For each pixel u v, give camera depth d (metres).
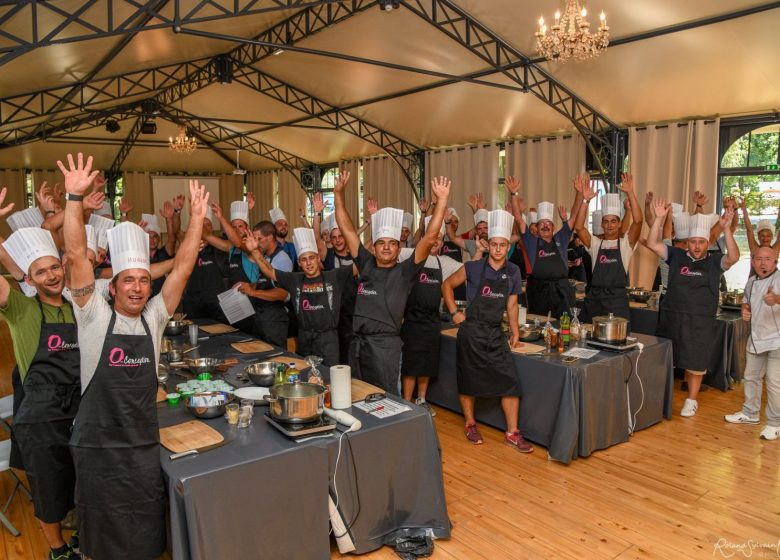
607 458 3.78
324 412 2.53
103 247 3.73
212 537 2.04
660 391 4.33
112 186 14.54
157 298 2.20
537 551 2.73
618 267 5.14
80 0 4.82
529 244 5.35
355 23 6.96
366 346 3.28
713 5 4.97
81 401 2.06
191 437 2.31
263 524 2.17
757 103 6.48
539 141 9.12
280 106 10.91
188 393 2.73
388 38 7.13
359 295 3.32
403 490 2.67
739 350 5.30
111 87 9.71
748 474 3.55
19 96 7.83
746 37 5.29
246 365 3.34
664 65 6.12
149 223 5.68
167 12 6.12
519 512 3.10
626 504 3.19
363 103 9.58
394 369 3.28
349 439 2.44
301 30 7.46
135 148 14.05
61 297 2.46
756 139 7.01
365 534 2.57
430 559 2.65
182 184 15.24
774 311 4.06
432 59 7.35
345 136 11.62
